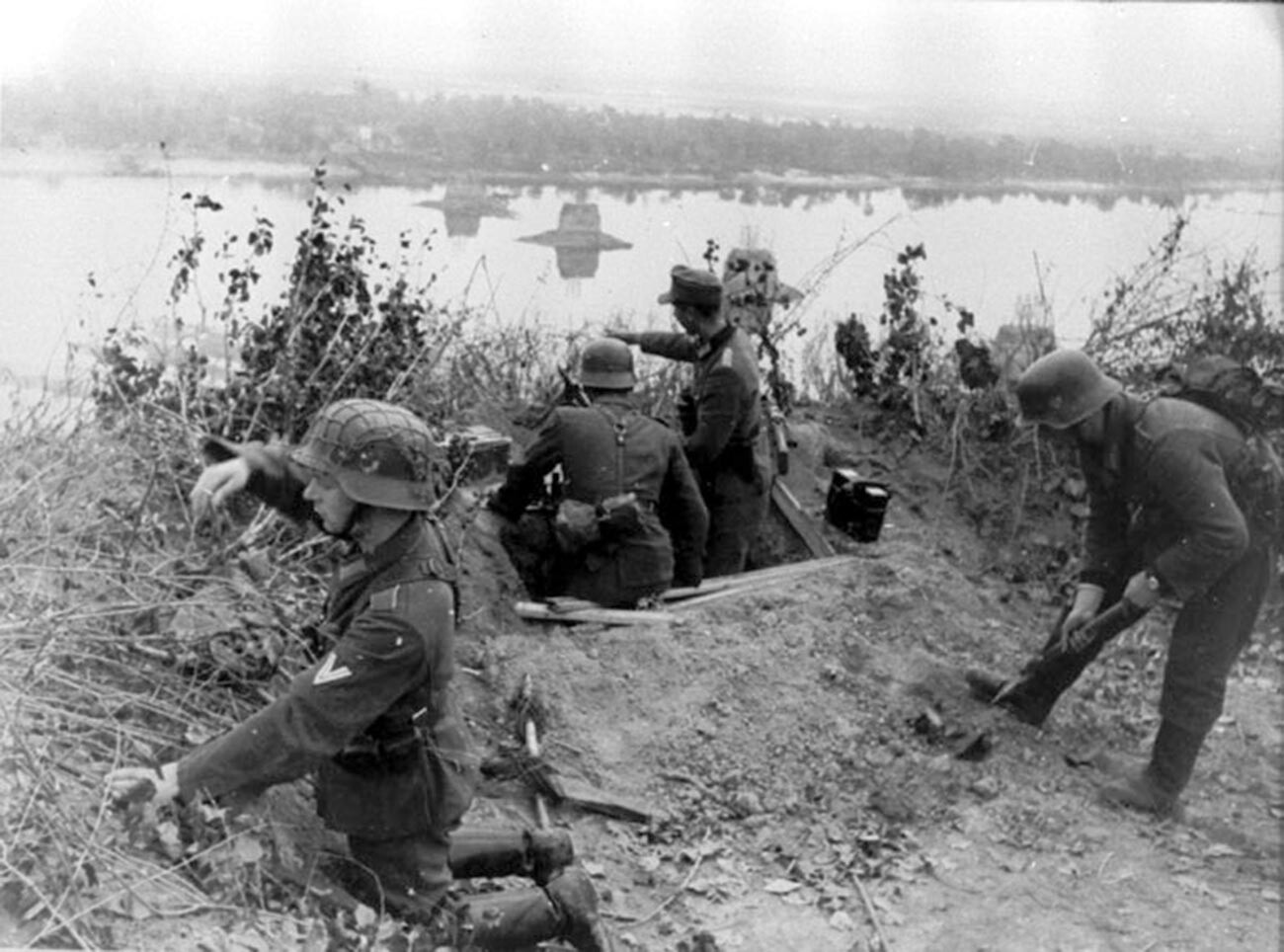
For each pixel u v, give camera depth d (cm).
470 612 537
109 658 422
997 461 739
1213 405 488
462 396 690
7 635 393
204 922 344
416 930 364
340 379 560
